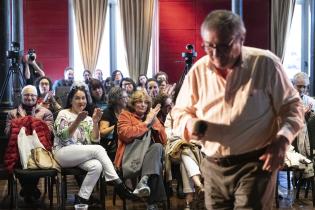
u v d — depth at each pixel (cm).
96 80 539
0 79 629
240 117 163
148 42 880
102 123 444
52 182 408
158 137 418
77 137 414
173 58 904
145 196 385
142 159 395
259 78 162
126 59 879
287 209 407
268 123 167
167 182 409
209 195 181
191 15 903
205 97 171
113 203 426
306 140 445
